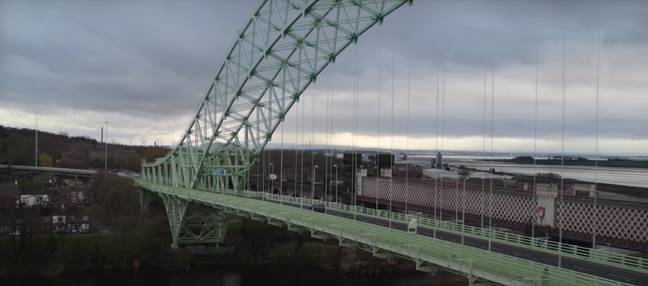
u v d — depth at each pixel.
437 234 54.94
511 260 36.34
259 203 71.69
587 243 67.88
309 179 137.38
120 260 95.31
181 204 96.88
